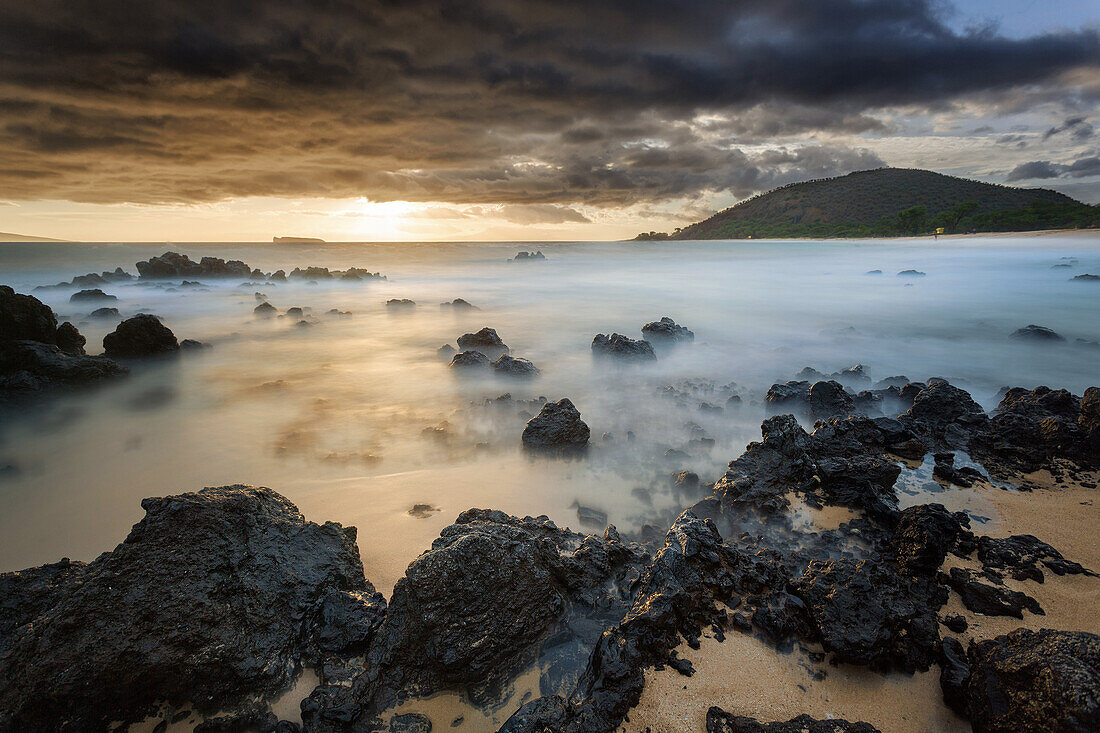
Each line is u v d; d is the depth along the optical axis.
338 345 26.17
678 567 6.07
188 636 5.14
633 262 100.50
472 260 111.19
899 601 5.38
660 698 4.77
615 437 12.62
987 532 7.15
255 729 4.87
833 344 24.95
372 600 6.12
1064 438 9.34
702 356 22.66
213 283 59.97
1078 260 64.25
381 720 4.84
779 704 4.68
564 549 7.18
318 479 10.59
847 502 8.07
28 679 4.78
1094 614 5.41
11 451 12.70
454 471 10.73
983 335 26.12
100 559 6.10
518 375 18.86
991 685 4.21
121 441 13.30
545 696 4.95
